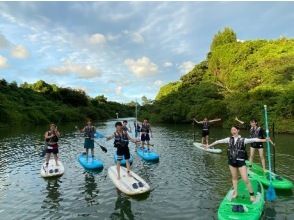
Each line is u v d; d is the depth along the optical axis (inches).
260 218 358.3
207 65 3307.1
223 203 369.7
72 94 3887.8
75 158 794.8
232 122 1609.3
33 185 538.3
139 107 3405.5
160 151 880.9
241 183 434.6
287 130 1298.0
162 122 2406.5
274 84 1724.9
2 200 461.1
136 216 383.2
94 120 3671.3
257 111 1493.6
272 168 615.8
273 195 415.5
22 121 2341.3
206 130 926.4
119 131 504.4
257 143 527.8
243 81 2095.2
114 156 777.6
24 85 3811.5
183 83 3107.8
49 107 3046.3
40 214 399.5
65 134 1512.1
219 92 2372.0
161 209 404.5
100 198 454.6
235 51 2706.7
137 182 478.6
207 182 531.5
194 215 381.4
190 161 719.7
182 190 486.3
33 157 836.6
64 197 465.4
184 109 2234.3
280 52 2284.7
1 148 1019.3
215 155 793.6
